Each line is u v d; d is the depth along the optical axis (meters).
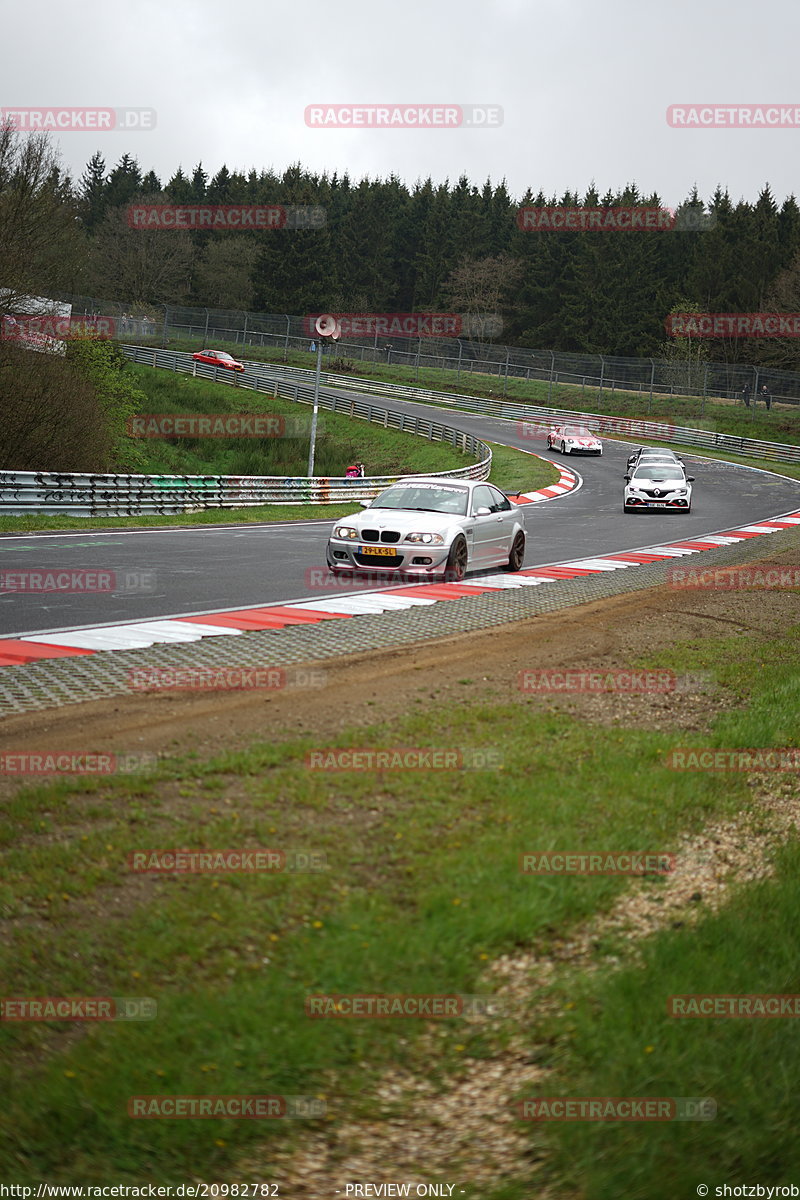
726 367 62.75
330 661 8.38
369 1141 2.82
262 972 3.44
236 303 90.69
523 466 42.16
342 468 42.31
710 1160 2.75
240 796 5.00
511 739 6.23
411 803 5.01
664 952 3.72
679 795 5.46
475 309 92.06
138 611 10.61
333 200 114.88
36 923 3.69
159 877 4.08
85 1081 2.88
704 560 18.14
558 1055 3.17
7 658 8.05
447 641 9.58
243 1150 2.76
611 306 89.12
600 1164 2.72
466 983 3.50
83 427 30.14
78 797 4.91
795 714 7.39
